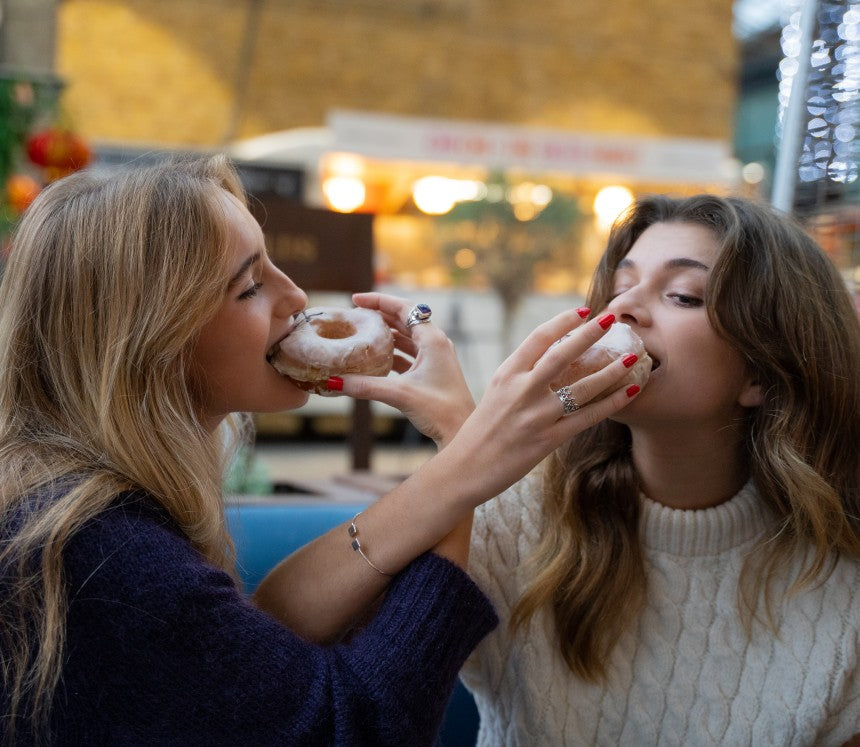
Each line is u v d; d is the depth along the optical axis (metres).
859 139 1.54
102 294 1.06
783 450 1.19
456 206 7.86
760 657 1.20
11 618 0.94
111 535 0.97
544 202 7.97
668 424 1.19
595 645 1.21
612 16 8.80
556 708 1.22
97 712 0.95
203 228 1.06
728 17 9.09
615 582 1.22
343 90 8.16
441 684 1.01
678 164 7.08
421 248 8.20
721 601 1.22
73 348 1.07
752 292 1.18
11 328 1.09
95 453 1.04
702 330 1.16
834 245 1.55
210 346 1.10
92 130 7.50
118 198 1.08
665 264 1.19
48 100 3.05
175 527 1.05
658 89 8.98
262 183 7.06
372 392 1.13
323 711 0.96
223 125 7.83
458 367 1.18
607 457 1.27
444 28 8.41
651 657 1.22
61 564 0.94
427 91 8.40
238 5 7.80
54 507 0.96
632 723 1.21
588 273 8.16
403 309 1.24
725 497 1.26
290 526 1.70
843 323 1.23
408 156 6.66
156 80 7.63
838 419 1.22
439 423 1.12
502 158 6.80
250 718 0.95
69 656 0.94
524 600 1.21
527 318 7.79
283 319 1.17
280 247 2.61
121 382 1.04
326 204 7.20
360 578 1.05
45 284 1.08
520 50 8.62
